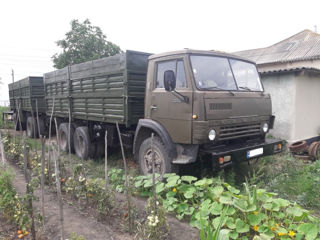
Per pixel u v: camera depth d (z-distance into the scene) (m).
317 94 8.08
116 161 6.32
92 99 6.14
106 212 3.34
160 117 4.49
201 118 3.84
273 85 7.73
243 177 4.83
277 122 7.66
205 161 4.17
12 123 13.76
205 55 4.37
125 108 5.02
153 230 2.74
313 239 2.48
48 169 4.58
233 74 4.63
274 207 2.93
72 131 7.17
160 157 4.47
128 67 4.89
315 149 6.27
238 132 4.28
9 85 13.59
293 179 4.61
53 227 3.13
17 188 4.55
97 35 18.95
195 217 3.13
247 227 2.73
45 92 8.99
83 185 3.79
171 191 3.71
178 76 4.27
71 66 6.90
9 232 3.00
